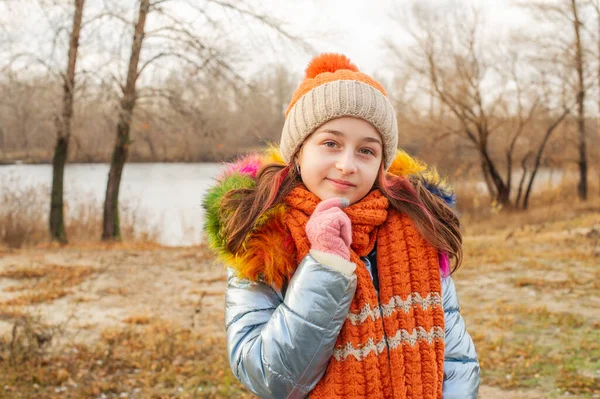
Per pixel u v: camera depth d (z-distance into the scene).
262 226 1.57
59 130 13.27
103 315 7.70
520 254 12.02
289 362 1.42
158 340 6.39
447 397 1.66
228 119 14.89
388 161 1.70
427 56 22.64
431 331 1.59
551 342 6.45
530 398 5.00
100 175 24.88
